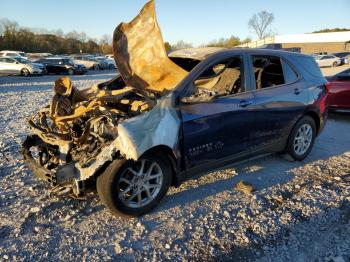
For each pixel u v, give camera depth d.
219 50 4.50
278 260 3.15
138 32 4.76
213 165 4.30
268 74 5.02
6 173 5.00
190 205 4.10
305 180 4.82
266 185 4.64
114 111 3.92
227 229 3.61
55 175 3.55
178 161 3.91
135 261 3.14
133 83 4.64
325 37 53.34
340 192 4.45
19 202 4.13
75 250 3.29
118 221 3.77
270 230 3.59
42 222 3.73
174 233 3.55
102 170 3.62
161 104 3.78
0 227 3.62
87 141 3.84
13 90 16.67
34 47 60.81
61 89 4.27
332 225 3.70
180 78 4.28
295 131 5.26
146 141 3.53
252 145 4.68
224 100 4.24
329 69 30.19
